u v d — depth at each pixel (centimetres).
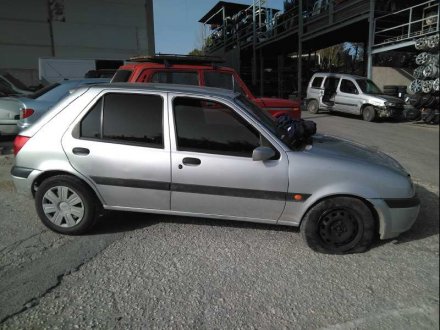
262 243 384
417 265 343
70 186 386
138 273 326
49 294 295
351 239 363
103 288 304
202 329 259
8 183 584
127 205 391
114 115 385
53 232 405
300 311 278
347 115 1614
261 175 361
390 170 363
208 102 375
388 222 359
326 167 355
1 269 330
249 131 369
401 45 1421
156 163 373
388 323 264
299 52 2069
